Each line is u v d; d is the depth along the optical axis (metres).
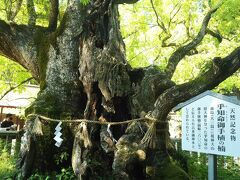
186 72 13.43
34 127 6.97
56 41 8.35
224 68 5.55
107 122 6.83
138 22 12.65
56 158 7.32
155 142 6.35
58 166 7.39
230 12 9.91
